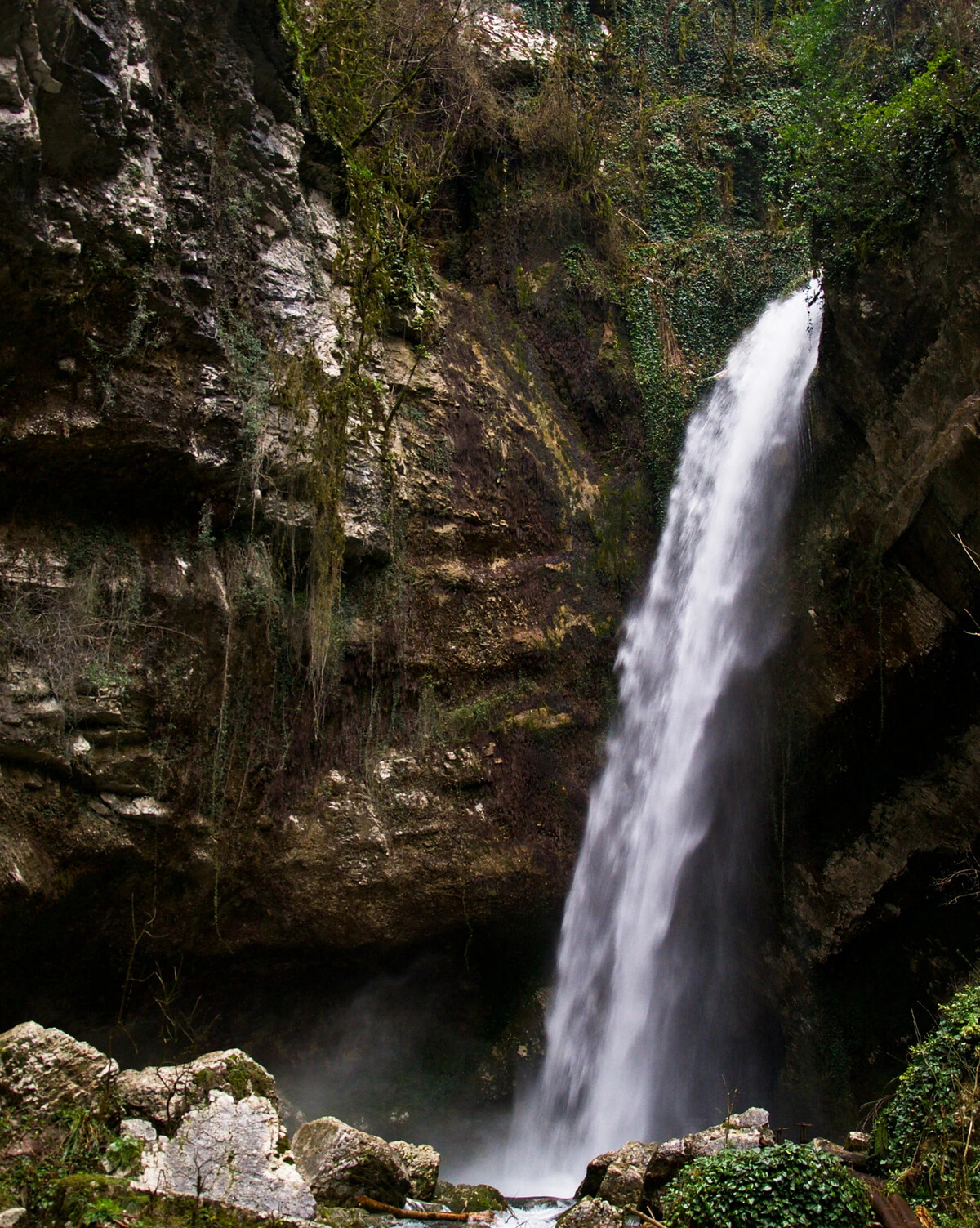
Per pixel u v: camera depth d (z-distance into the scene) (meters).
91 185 6.88
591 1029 10.58
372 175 10.07
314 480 8.59
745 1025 11.09
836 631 10.09
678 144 13.97
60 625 7.28
